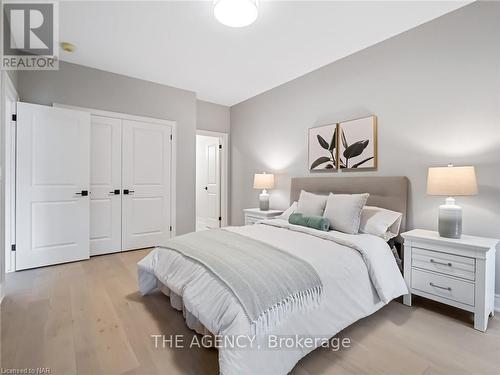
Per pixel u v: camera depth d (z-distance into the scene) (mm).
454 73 2309
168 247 2100
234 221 5125
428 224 2475
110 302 2225
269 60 3232
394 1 2174
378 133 2846
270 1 2156
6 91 2479
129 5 2223
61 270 2973
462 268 1910
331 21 2436
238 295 1333
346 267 1807
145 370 1440
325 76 3385
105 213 3621
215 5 2025
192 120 4395
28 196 2957
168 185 4176
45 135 3043
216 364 1490
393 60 2709
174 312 2068
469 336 1772
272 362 1299
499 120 2082
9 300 2232
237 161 5012
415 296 2428
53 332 1774
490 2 2113
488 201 2135
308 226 2586
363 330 1848
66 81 3307
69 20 2439
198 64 3350
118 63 3340
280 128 4082
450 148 2338
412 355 1575
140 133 3895
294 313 1424
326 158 3352
